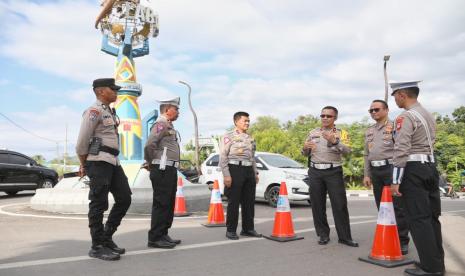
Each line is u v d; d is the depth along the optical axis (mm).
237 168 6648
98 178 5016
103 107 5156
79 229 7168
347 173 32656
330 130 6336
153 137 5762
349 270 4734
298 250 5742
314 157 6355
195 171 21328
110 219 5340
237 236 6547
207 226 7734
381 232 5125
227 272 4586
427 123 4516
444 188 21344
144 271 4570
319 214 6270
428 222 4422
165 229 5969
